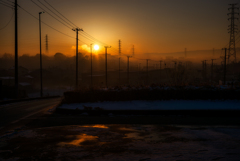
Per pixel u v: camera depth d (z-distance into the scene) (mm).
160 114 12055
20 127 9547
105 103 14531
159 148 5848
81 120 10773
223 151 5516
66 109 13242
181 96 14898
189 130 8102
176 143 6324
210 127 8688
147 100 14891
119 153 5449
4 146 6125
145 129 8336
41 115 13031
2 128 9477
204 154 5281
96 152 5547
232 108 12156
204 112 11750
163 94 14883
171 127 8695
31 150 5750
